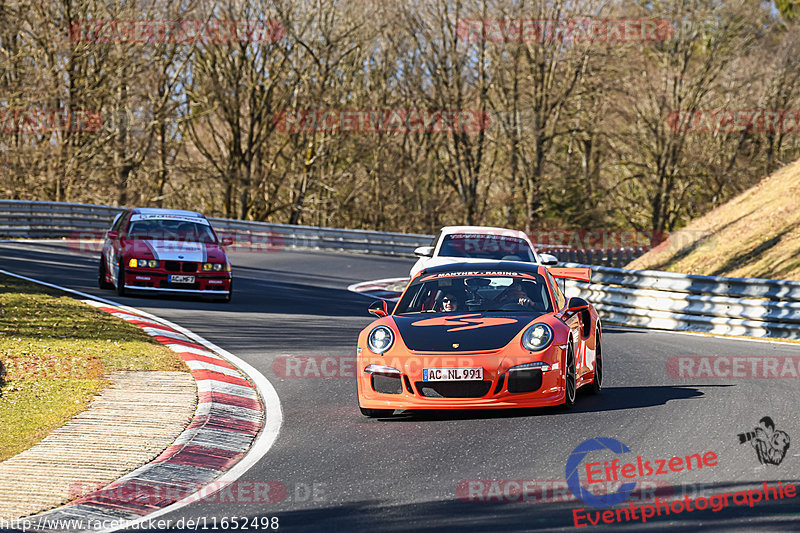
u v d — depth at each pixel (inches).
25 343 1576.0
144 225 2534.5
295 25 6491.1
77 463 954.7
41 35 5408.5
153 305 2276.1
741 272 3179.1
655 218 7431.1
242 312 2262.6
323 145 6998.0
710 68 6973.4
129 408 1184.2
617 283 2566.4
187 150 7288.4
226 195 6929.1
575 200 7135.8
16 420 1117.1
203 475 927.0
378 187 7401.6
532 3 6569.9
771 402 1196.5
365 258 4456.2
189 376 1389.0
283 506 804.6
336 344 1822.1
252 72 6624.0
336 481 878.4
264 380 1446.9
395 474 892.0
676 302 2370.8
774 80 7263.8
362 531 720.3
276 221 7598.4
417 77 7003.0
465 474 879.7
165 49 6053.2
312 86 6766.7
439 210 7559.1
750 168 7495.1
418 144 7677.2
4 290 2235.5
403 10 6756.9
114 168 6161.4
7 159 5511.8
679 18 6717.5
